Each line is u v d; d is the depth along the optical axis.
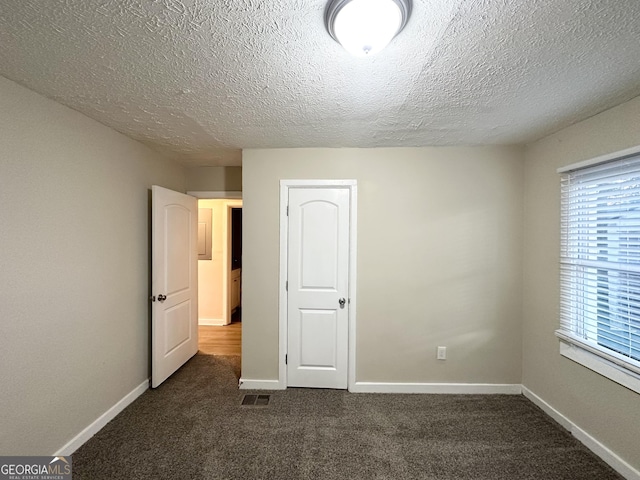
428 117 1.97
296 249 2.72
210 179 3.47
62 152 1.81
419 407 2.39
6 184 1.50
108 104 1.80
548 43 1.21
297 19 1.08
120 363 2.34
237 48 1.25
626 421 1.68
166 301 2.83
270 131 2.25
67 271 1.85
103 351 2.15
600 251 1.90
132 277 2.50
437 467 1.76
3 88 1.48
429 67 1.39
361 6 0.98
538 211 2.40
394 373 2.65
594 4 1.00
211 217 4.88
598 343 1.91
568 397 2.10
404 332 2.65
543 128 2.15
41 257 1.68
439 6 1.01
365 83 1.54
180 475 1.68
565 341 2.11
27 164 1.60
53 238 1.75
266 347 2.71
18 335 1.55
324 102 1.76
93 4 1.01
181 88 1.60
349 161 2.66
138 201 2.58
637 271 1.66
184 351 3.19
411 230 2.64
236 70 1.42
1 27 1.12
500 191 2.60
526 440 1.99
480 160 2.61
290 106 1.81
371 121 2.04
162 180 2.97
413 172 2.64
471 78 1.48
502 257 2.60
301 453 1.86
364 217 2.66
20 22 1.09
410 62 1.35
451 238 2.62
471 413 2.30
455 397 2.54
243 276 2.72
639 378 1.60
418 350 2.65
